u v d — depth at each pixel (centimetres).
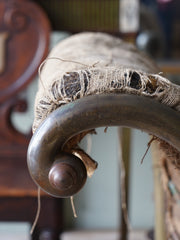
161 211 76
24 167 137
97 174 192
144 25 158
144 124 41
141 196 194
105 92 42
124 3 142
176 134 41
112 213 196
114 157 190
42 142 42
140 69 53
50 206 120
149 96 43
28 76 139
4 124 142
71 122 41
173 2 159
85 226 196
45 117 44
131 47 81
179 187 58
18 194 118
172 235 65
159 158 62
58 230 121
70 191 43
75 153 47
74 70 45
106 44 76
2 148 143
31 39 138
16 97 142
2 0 136
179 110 43
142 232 193
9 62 139
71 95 42
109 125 42
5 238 191
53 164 42
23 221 121
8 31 138
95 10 142
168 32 162
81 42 73
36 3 136
